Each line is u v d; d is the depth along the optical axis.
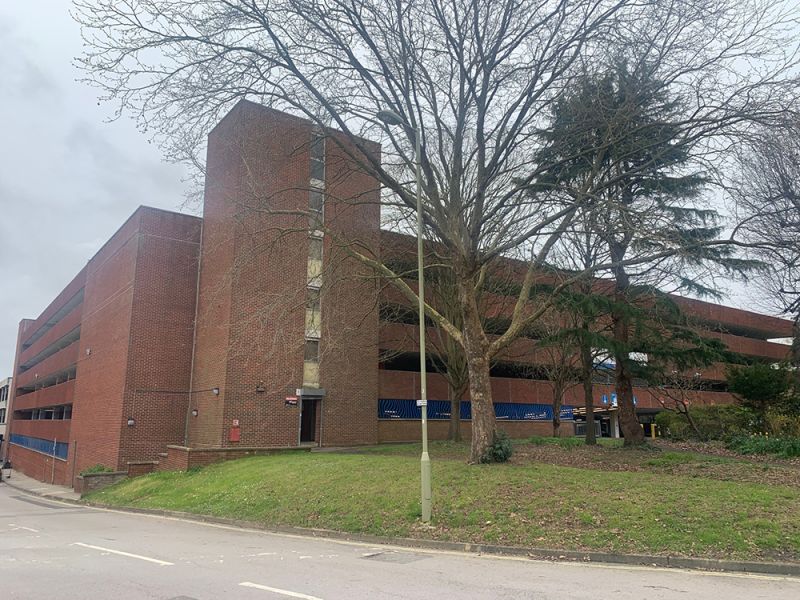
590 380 22.36
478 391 15.55
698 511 10.12
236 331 24.44
